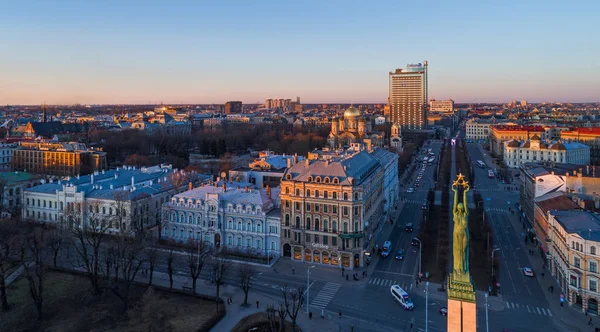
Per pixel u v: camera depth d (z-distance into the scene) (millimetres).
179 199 175750
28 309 118000
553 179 179375
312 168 162125
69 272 143000
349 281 140750
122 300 120312
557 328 111250
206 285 137125
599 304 116500
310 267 152250
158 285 134750
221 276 125438
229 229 168125
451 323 61531
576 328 111125
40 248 127062
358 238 151125
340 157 182375
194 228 172625
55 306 120125
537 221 169625
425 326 112375
